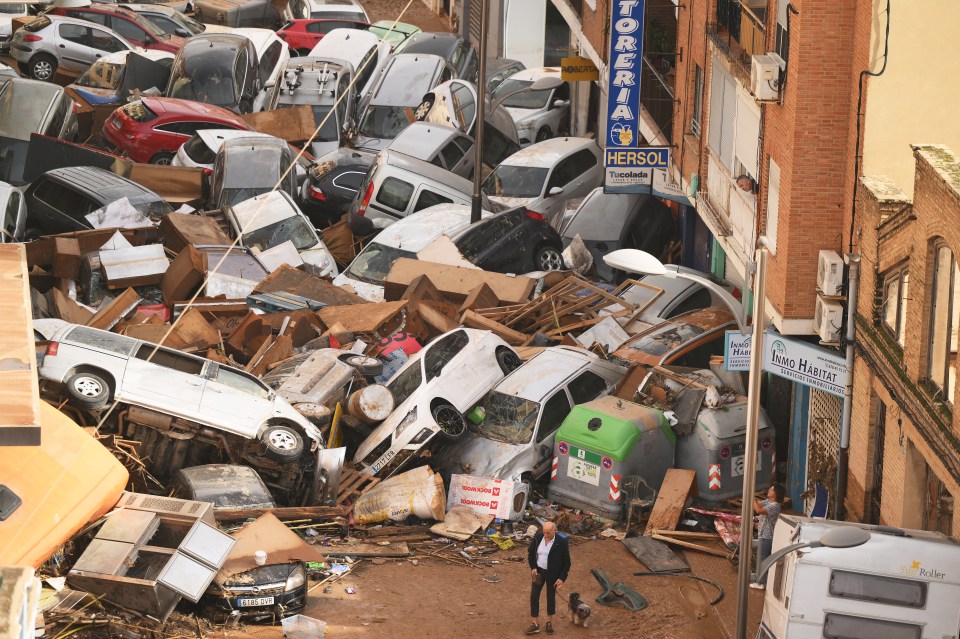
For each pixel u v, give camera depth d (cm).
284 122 5425
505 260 4194
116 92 5812
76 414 2795
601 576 2664
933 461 2250
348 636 2384
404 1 9725
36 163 4675
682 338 3494
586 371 3259
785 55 2709
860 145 2556
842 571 2138
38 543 2252
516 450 3066
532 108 6000
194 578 2311
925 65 2503
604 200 4475
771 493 2766
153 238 4209
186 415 2775
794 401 3088
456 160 5028
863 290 2573
